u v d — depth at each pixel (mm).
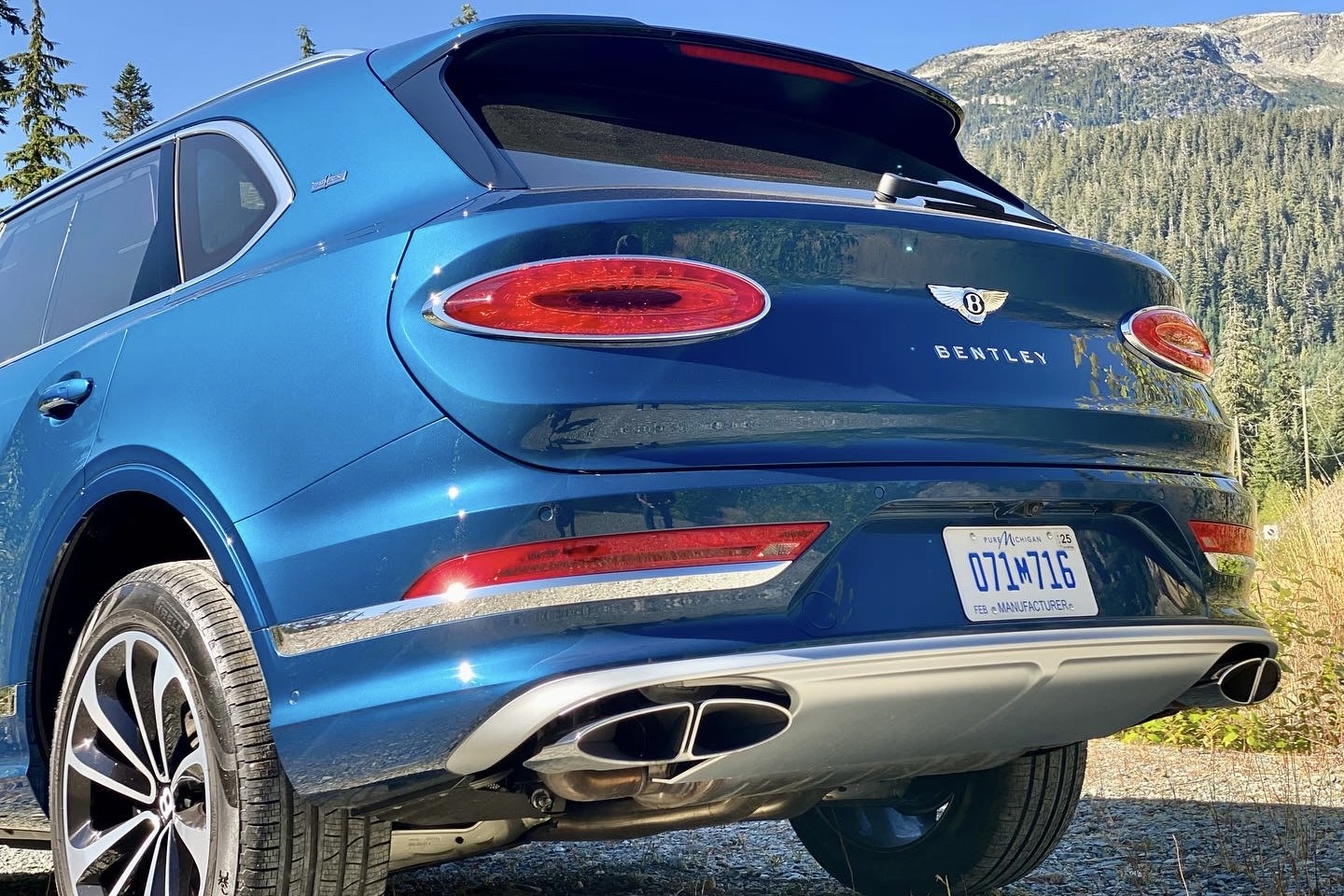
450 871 3936
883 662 2145
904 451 2279
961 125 3131
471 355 2094
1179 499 2590
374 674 2096
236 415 2369
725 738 2164
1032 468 2414
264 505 2270
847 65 2859
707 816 2527
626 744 2143
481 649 2016
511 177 2303
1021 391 2438
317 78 2793
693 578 2066
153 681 2498
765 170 2682
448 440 2078
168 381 2561
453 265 2154
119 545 2861
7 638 2918
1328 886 3242
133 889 2592
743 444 2150
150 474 2502
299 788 2188
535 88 2629
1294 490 9555
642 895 3529
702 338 2158
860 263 2344
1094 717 2521
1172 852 3791
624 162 2494
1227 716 6531
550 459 2045
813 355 2242
